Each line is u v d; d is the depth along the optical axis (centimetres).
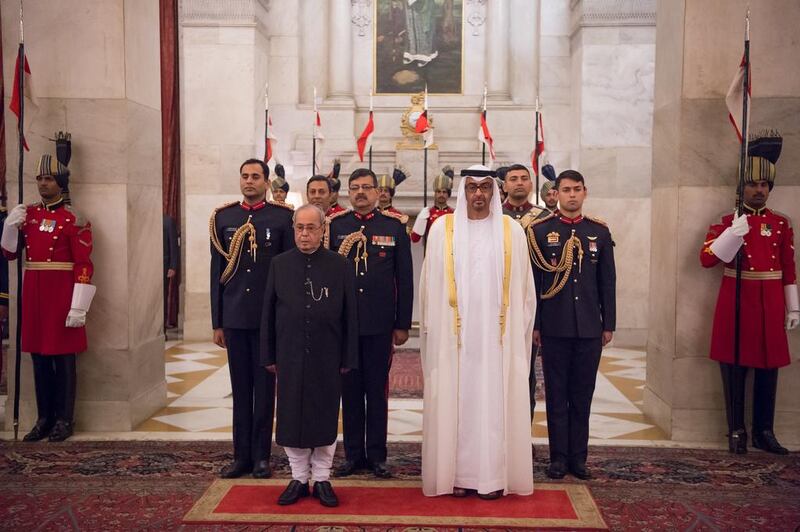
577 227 471
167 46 1030
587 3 946
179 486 446
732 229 497
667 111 576
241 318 456
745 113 497
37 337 532
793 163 547
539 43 1068
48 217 534
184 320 1026
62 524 391
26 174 569
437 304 429
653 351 600
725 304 525
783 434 548
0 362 596
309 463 431
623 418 610
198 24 980
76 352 545
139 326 585
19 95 519
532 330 440
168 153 1039
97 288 561
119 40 557
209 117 988
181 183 1080
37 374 542
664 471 480
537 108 684
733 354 519
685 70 547
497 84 1098
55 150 564
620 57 945
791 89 546
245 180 466
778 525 395
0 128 897
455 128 1101
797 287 539
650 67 942
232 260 459
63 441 538
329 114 1084
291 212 474
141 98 589
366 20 1112
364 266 467
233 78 986
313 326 405
